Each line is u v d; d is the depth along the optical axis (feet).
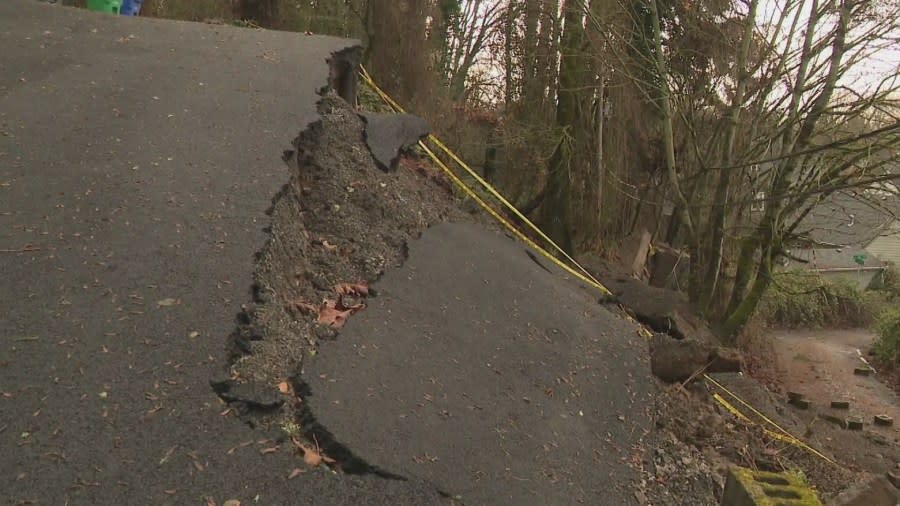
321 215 16.46
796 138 39.50
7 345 9.79
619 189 44.96
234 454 8.79
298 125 17.75
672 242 57.62
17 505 7.59
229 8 41.32
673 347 17.38
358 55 25.26
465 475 9.80
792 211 42.27
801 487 11.02
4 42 20.47
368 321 13.01
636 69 43.68
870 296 95.61
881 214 45.01
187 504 7.98
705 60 43.06
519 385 12.90
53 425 8.66
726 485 11.62
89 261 11.79
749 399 23.91
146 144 15.79
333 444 9.40
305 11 44.83
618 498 11.02
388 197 18.33
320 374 10.73
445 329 13.74
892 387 55.47
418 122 22.56
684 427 14.93
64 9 24.36
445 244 17.74
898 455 29.68
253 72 20.66
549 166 43.45
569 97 43.32
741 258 44.21
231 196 14.29
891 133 32.17
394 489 9.01
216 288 11.59
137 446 8.59
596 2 41.14
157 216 13.28
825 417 35.29
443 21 59.41
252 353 10.53
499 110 47.34
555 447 11.55
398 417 10.43
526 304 16.20
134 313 10.75
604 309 18.78
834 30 36.86
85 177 14.23
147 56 20.99
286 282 13.11
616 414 13.46
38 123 16.16
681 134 46.91
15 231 12.34
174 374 9.75
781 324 83.35
